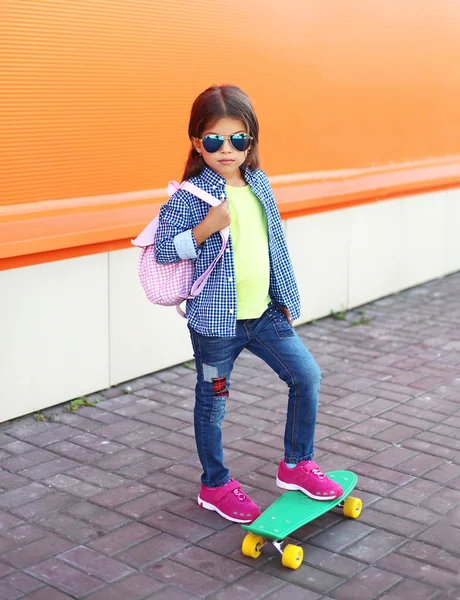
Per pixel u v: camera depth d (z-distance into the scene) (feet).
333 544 11.49
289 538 11.63
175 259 11.05
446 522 12.13
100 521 12.14
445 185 26.94
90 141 16.21
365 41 23.00
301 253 21.84
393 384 18.06
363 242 23.95
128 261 17.39
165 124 17.60
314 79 21.42
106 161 16.57
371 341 21.15
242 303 11.39
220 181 11.13
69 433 15.35
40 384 16.14
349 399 17.12
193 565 10.98
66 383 16.61
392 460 14.26
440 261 27.55
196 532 11.84
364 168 23.58
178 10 17.44
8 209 14.98
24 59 14.83
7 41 14.52
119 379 17.71
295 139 21.12
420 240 26.40
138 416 16.21
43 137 15.39
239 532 11.85
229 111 10.77
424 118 25.90
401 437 15.25
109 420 15.99
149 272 11.42
